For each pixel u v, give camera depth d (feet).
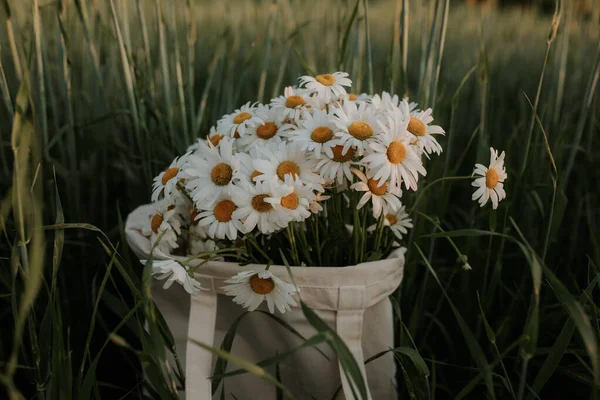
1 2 2.77
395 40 3.19
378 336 2.55
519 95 5.46
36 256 1.95
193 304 2.46
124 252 2.55
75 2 3.29
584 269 3.67
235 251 2.60
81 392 2.23
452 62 6.57
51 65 4.19
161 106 3.92
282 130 2.54
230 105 3.79
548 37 2.93
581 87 5.18
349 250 2.58
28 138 2.08
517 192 3.16
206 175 2.39
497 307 3.63
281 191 2.23
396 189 2.35
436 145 2.47
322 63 4.82
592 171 4.15
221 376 2.08
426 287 3.28
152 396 2.65
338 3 3.65
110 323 3.49
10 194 2.13
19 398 1.97
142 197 3.75
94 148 3.97
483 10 4.09
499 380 3.07
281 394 2.53
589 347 2.00
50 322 2.38
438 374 3.32
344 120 2.32
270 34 3.63
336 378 2.49
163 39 3.47
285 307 2.44
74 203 3.59
